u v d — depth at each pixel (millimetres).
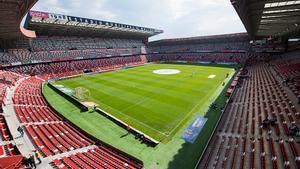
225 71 63281
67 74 64625
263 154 16812
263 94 33062
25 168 14039
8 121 22547
